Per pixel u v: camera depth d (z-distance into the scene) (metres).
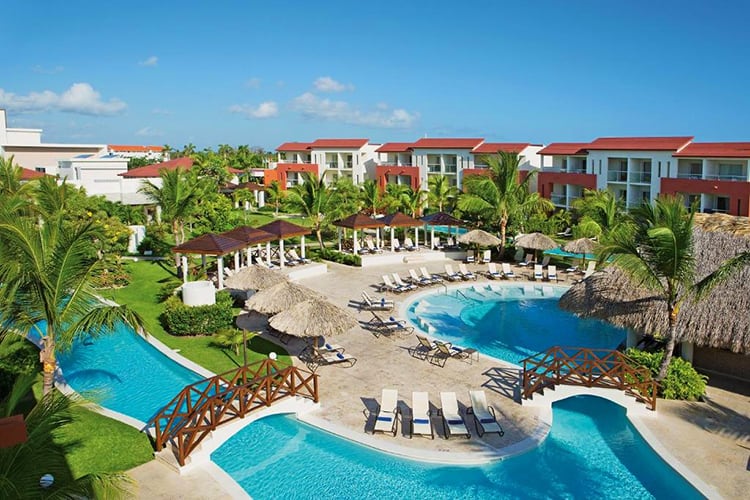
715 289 15.70
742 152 38.06
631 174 45.91
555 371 15.29
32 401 14.52
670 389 15.36
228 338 19.05
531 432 13.48
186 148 104.50
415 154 61.00
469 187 36.72
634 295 16.88
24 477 7.39
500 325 23.23
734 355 16.78
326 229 40.97
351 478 11.91
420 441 13.00
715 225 17.97
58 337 13.12
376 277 30.92
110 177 54.75
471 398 14.33
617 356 15.42
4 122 66.25
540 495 11.38
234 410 13.46
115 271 27.52
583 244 30.62
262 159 113.25
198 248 25.11
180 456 11.59
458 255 36.31
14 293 11.95
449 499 11.23
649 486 11.69
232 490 10.95
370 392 15.70
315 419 14.03
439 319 23.88
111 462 11.73
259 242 28.14
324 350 18.06
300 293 19.11
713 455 12.42
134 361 18.34
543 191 52.94
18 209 24.22
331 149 69.44
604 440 13.58
